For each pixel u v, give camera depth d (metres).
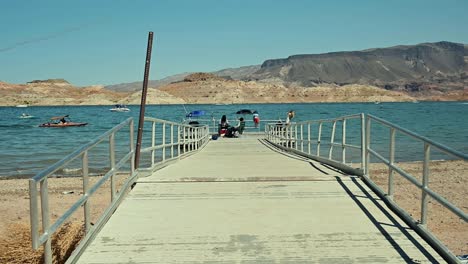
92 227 7.11
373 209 8.46
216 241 6.94
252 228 7.51
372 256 6.30
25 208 15.34
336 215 8.13
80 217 13.16
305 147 36.62
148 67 11.98
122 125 9.16
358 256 6.31
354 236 7.05
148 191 9.92
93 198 16.02
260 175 11.98
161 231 7.39
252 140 33.59
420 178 20.70
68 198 16.59
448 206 6.10
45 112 181.75
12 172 26.44
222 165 15.16
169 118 105.81
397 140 44.94
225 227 7.57
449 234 11.74
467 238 11.38
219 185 10.57
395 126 8.33
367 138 10.57
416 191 16.92
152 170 11.91
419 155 32.19
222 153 21.36
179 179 10.89
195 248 6.68
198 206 8.83
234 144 29.05
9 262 8.55
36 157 34.44
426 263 6.05
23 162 31.25
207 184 10.67
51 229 5.36
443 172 22.72
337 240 6.91
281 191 9.94
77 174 23.36
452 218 13.27
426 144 6.91
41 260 8.45
